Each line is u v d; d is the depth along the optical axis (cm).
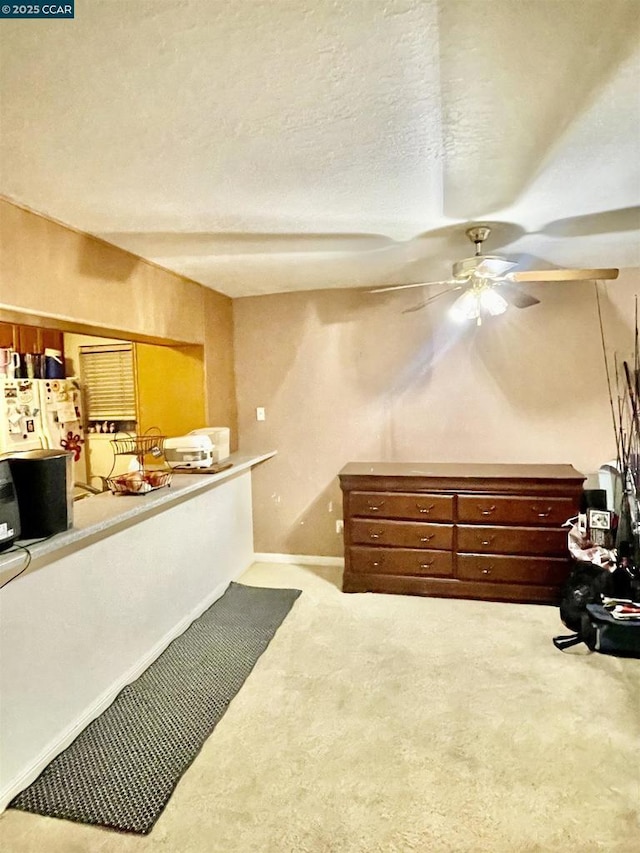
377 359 394
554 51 118
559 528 323
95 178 180
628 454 329
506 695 236
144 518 273
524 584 331
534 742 205
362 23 107
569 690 238
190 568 321
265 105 137
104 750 207
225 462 354
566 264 337
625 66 124
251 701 237
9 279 196
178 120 144
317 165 175
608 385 360
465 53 117
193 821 172
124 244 258
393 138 157
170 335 318
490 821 169
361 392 399
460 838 163
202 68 121
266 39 111
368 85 129
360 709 229
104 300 253
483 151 168
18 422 368
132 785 188
